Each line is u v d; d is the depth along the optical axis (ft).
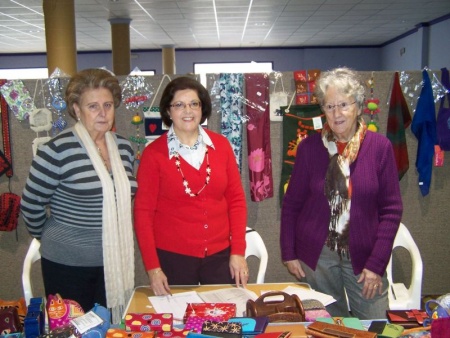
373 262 4.95
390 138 8.29
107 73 5.16
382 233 4.99
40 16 23.80
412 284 7.17
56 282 5.15
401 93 8.25
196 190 5.34
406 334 3.69
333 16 25.67
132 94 8.26
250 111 8.20
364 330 3.62
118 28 25.98
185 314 4.11
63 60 18.44
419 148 8.41
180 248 5.41
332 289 5.43
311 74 8.20
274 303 4.24
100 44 35.47
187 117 5.23
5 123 8.17
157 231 5.50
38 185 4.94
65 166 4.93
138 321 3.76
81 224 5.09
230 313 4.09
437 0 22.27
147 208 5.35
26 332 3.59
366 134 5.02
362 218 4.99
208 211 5.41
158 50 38.93
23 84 8.07
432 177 8.75
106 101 5.01
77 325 3.58
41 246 5.30
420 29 29.78
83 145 5.03
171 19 25.93
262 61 39.14
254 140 8.23
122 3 21.88
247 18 25.82
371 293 5.04
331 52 38.91
